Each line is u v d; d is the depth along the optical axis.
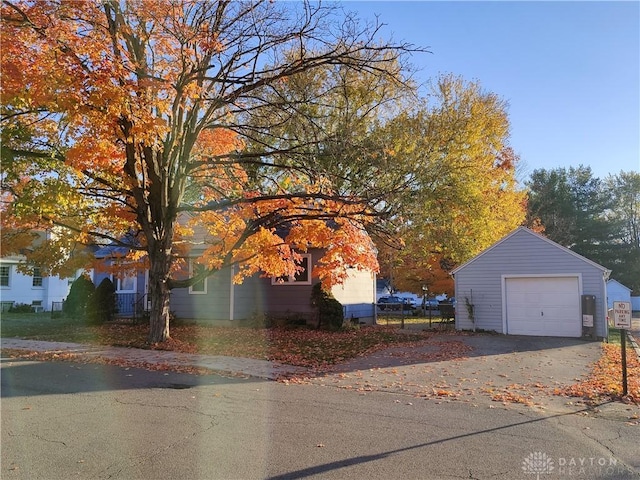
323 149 15.73
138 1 10.80
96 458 4.93
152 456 5.01
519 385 8.96
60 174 12.66
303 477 4.50
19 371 10.23
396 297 39.88
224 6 11.78
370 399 7.80
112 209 13.70
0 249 16.20
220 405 7.30
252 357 12.15
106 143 10.43
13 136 11.73
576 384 9.05
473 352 13.44
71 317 22.42
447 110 27.22
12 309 30.36
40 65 9.44
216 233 15.18
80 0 10.02
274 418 6.56
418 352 13.30
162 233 14.29
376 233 16.39
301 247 13.32
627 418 6.73
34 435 5.69
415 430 6.04
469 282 19.69
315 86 18.11
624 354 8.14
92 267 18.23
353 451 5.23
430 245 28.69
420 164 25.50
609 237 53.84
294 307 19.69
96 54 9.77
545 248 18.52
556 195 53.94
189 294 21.00
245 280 20.39
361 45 13.76
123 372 10.18
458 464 4.88
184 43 11.30
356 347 14.10
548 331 18.16
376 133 24.25
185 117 14.77
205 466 4.74
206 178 15.89
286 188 15.34
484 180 28.58
